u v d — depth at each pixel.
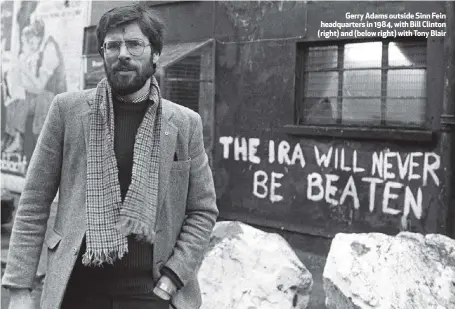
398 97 6.31
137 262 1.93
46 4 11.11
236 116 7.63
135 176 1.87
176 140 2.01
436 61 5.90
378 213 6.33
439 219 5.86
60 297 1.84
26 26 11.77
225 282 3.44
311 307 4.62
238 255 3.56
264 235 3.73
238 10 7.60
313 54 7.04
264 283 3.43
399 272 3.06
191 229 2.05
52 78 10.99
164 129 1.98
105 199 1.85
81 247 1.89
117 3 9.33
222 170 7.78
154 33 1.93
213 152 7.86
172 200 2.00
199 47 7.73
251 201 7.47
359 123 6.62
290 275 3.49
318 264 6.32
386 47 6.40
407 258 3.15
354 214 6.52
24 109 11.75
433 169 5.91
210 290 3.40
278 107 7.21
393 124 6.35
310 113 7.08
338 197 6.66
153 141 1.96
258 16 7.38
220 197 7.79
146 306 1.94
